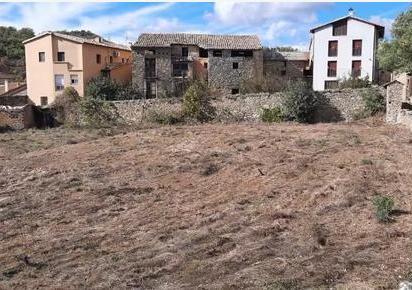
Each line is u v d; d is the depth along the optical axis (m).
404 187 13.56
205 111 33.81
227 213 12.56
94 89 41.66
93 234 11.55
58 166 19.14
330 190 13.69
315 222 11.34
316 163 17.11
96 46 46.66
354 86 38.00
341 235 10.50
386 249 9.54
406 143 19.88
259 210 12.66
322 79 45.97
